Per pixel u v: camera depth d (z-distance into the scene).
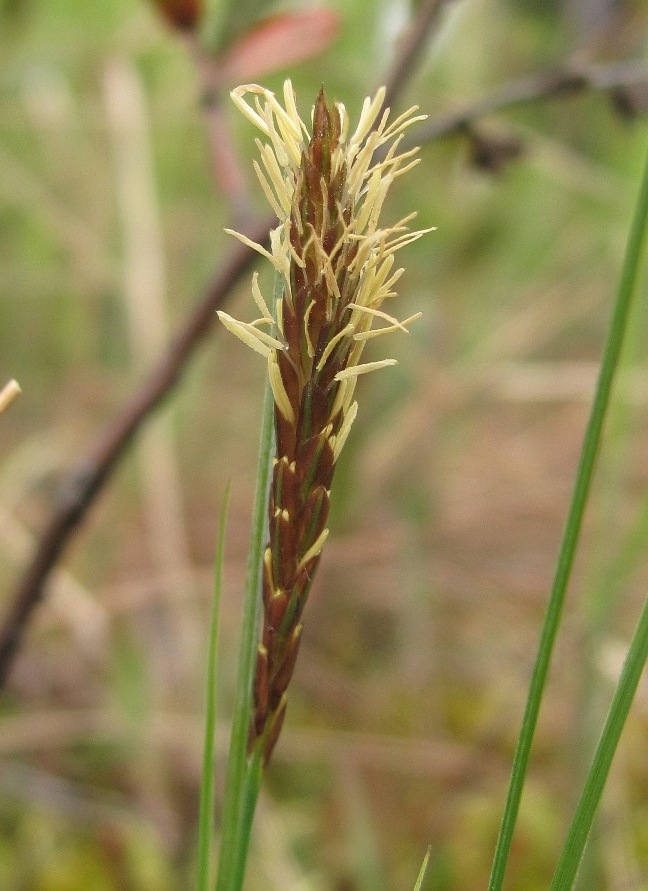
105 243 0.29
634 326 0.15
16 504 0.24
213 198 0.30
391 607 0.23
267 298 0.22
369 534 0.24
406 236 0.07
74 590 0.21
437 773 0.19
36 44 0.27
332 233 0.07
